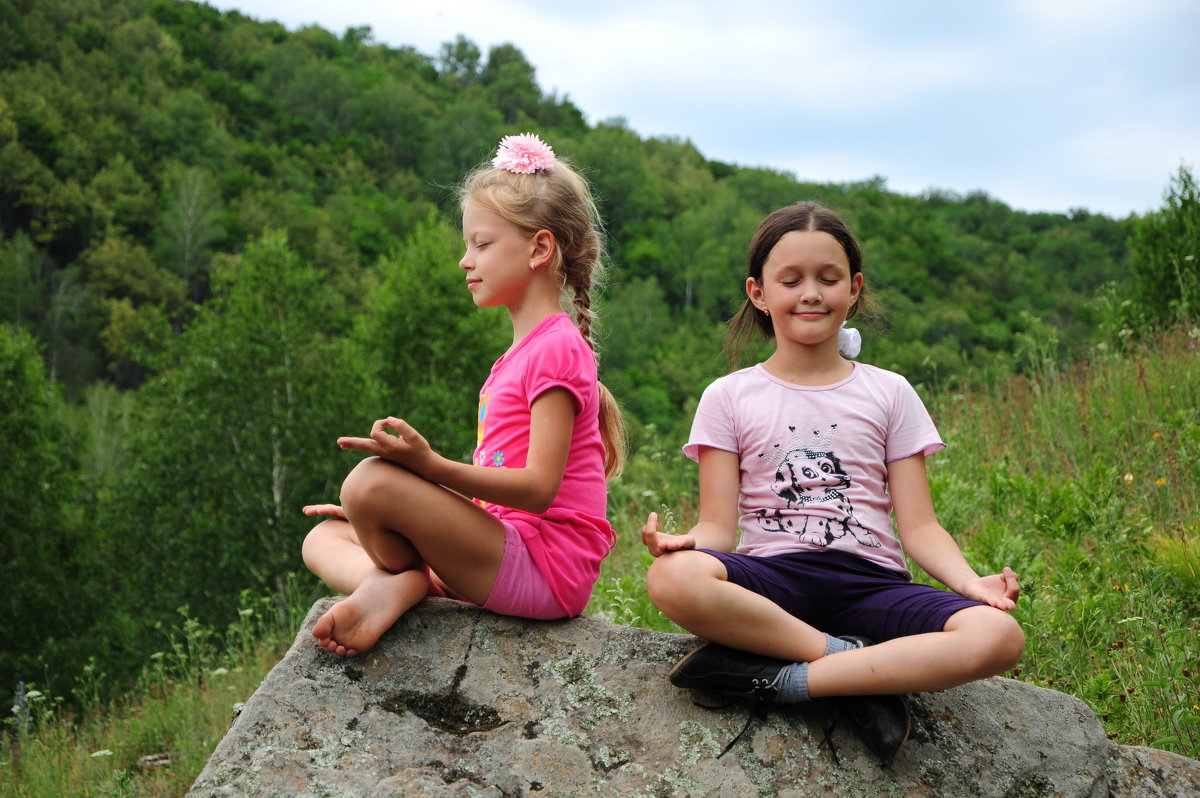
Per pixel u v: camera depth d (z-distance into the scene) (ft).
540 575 7.86
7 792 19.10
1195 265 28.04
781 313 8.39
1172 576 12.24
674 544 7.23
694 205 359.05
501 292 8.40
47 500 60.08
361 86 430.61
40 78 302.25
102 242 260.01
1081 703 8.19
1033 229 339.98
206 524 58.03
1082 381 22.75
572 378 7.81
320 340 65.92
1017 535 14.19
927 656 6.75
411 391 70.23
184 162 311.47
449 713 7.22
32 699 24.14
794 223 8.47
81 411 121.39
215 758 6.73
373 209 307.99
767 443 8.26
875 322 9.52
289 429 60.80
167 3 440.86
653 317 257.75
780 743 7.22
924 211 347.97
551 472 7.58
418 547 7.46
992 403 23.50
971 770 7.34
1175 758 8.10
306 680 7.24
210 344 62.85
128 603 59.00
